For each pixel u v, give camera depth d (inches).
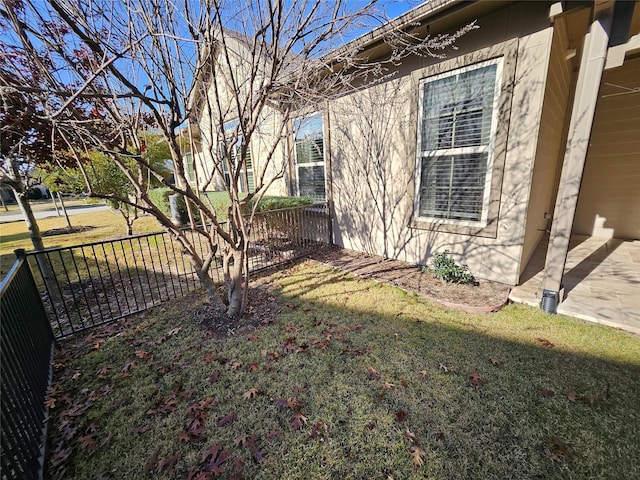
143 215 492.4
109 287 180.7
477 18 137.3
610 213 231.9
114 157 94.4
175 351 110.5
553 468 62.2
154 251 269.4
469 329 116.6
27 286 103.7
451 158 161.9
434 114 164.1
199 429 76.0
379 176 202.5
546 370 91.4
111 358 108.6
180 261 232.7
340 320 128.8
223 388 90.4
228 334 120.4
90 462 68.8
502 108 138.3
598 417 73.8
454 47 141.8
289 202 233.5
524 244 146.9
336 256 224.4
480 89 144.6
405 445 69.0
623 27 96.4
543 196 191.3
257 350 108.9
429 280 167.5
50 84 82.5
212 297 130.6
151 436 75.0
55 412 84.3
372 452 67.9
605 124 222.8
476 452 66.4
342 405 81.7
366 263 203.9
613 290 139.0
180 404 84.9
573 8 100.5
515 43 129.4
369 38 145.4
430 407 79.5
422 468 63.6
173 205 352.8
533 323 118.2
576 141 110.6
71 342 120.4
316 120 239.5
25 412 68.8
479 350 103.0
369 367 96.7
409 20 133.9
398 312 133.4
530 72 128.2
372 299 147.8
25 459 60.8
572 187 114.1
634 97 209.0
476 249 160.7
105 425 78.9
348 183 225.6
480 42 139.2
